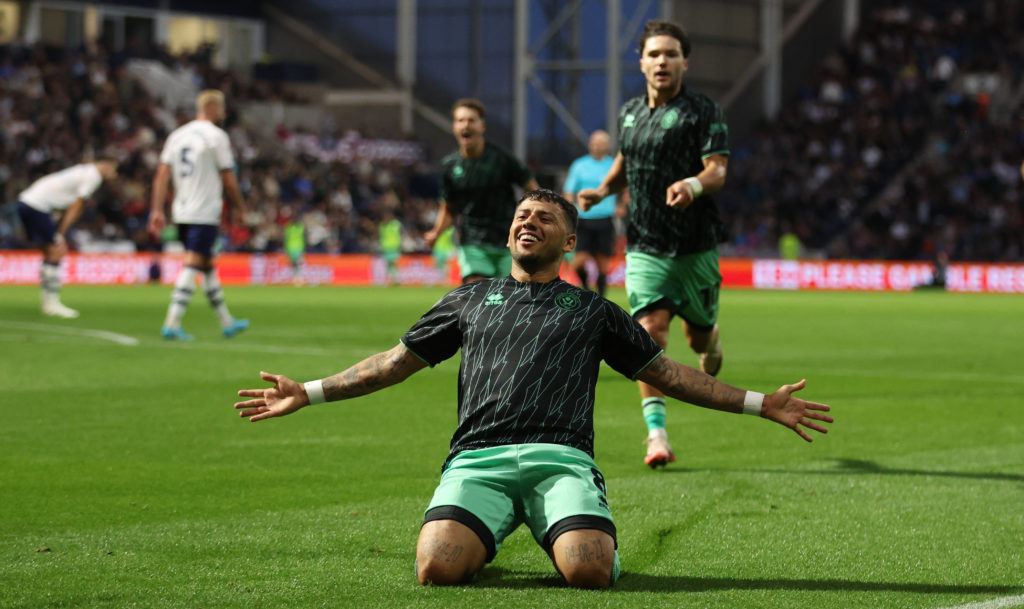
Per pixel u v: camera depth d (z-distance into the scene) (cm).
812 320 2828
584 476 570
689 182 891
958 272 5338
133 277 4612
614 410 1233
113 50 6106
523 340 591
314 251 5331
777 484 847
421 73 6619
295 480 847
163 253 4684
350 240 5475
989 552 653
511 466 572
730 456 967
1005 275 5331
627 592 564
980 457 965
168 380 1418
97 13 6462
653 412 919
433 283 5231
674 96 952
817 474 888
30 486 815
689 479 866
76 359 1639
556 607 534
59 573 594
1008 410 1248
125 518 722
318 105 6588
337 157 6178
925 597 564
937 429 1116
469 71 6481
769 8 6531
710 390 601
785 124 6481
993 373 1614
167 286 4394
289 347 1870
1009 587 582
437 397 1297
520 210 607
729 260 5216
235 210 1969
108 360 1633
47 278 2552
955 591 574
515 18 6359
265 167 5747
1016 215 5959
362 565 612
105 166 2603
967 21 6956
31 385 1360
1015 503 784
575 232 616
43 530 688
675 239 955
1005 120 6444
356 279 5091
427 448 983
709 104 941
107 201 4994
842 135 6391
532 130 6031
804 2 6769
